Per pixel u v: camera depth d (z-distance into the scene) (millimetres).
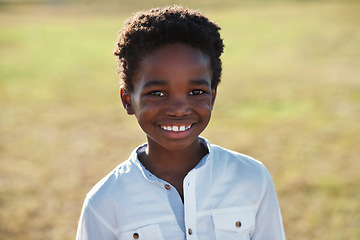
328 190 4398
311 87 8531
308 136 5910
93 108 7676
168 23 1294
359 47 12648
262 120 6691
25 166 5238
